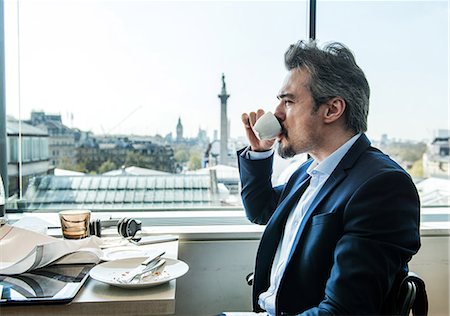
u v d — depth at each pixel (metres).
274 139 1.49
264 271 1.45
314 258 1.18
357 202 1.14
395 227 1.09
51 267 1.32
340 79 1.30
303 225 1.24
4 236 1.38
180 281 1.97
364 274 1.05
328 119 1.32
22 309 1.06
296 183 1.54
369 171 1.19
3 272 1.23
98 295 1.13
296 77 1.35
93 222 1.73
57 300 1.07
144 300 1.10
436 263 2.07
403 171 1.17
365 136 1.35
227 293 1.99
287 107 1.39
